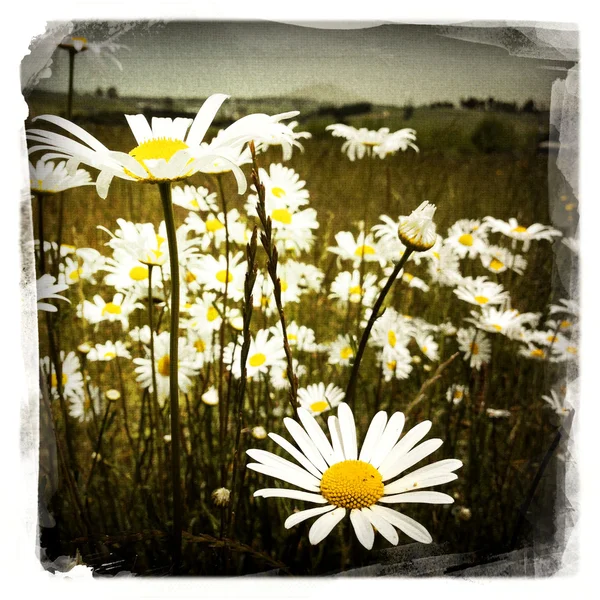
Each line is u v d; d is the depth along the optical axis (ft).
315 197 4.09
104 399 3.41
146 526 2.91
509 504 3.17
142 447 3.39
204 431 3.36
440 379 3.92
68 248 3.28
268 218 1.96
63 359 3.15
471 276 4.38
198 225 3.45
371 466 2.09
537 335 3.66
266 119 2.20
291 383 2.19
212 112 2.45
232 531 2.63
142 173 2.01
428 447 2.14
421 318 4.15
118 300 3.28
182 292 3.27
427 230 2.09
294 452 2.14
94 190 3.49
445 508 3.16
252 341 3.28
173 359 2.20
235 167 2.04
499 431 3.56
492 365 3.80
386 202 4.09
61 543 2.78
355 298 3.94
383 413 2.27
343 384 3.71
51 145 2.07
